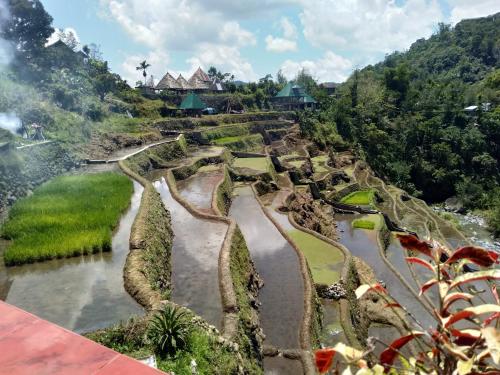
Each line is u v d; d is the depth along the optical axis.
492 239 58.66
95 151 46.88
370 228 50.06
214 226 29.94
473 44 156.62
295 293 25.77
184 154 58.19
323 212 53.38
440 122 93.38
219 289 20.98
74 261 21.42
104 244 22.34
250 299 23.09
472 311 3.18
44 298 17.84
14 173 30.94
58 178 35.00
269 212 41.47
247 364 17.55
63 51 72.81
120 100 76.38
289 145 83.00
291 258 30.56
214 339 15.69
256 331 20.55
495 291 3.50
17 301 17.66
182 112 83.88
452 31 179.62
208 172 51.31
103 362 3.08
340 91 120.38
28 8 63.62
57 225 24.27
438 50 170.00
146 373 2.93
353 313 28.08
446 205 77.25
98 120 59.91
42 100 51.69
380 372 3.22
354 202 61.00
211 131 74.12
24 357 3.19
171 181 41.72
